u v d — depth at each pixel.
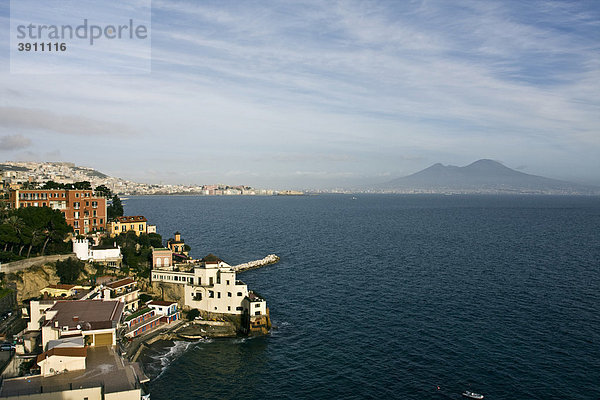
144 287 125.81
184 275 120.06
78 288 107.12
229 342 100.88
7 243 116.62
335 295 132.25
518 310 115.81
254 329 104.19
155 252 129.75
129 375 67.44
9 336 89.25
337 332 103.12
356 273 161.62
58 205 150.38
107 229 165.50
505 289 136.75
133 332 100.94
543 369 82.88
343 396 75.38
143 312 110.38
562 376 80.31
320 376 82.75
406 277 154.38
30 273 111.44
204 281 117.88
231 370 86.69
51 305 91.56
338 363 87.56
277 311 118.62
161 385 80.81
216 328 109.44
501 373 81.56
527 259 188.38
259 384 80.69
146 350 96.94
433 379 79.88
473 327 103.88
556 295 129.62
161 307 114.50
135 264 133.50
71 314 85.12
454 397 73.94
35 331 90.31
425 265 175.62
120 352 77.06
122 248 141.38
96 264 129.62
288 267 173.75
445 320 108.88
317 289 139.25
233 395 77.00
